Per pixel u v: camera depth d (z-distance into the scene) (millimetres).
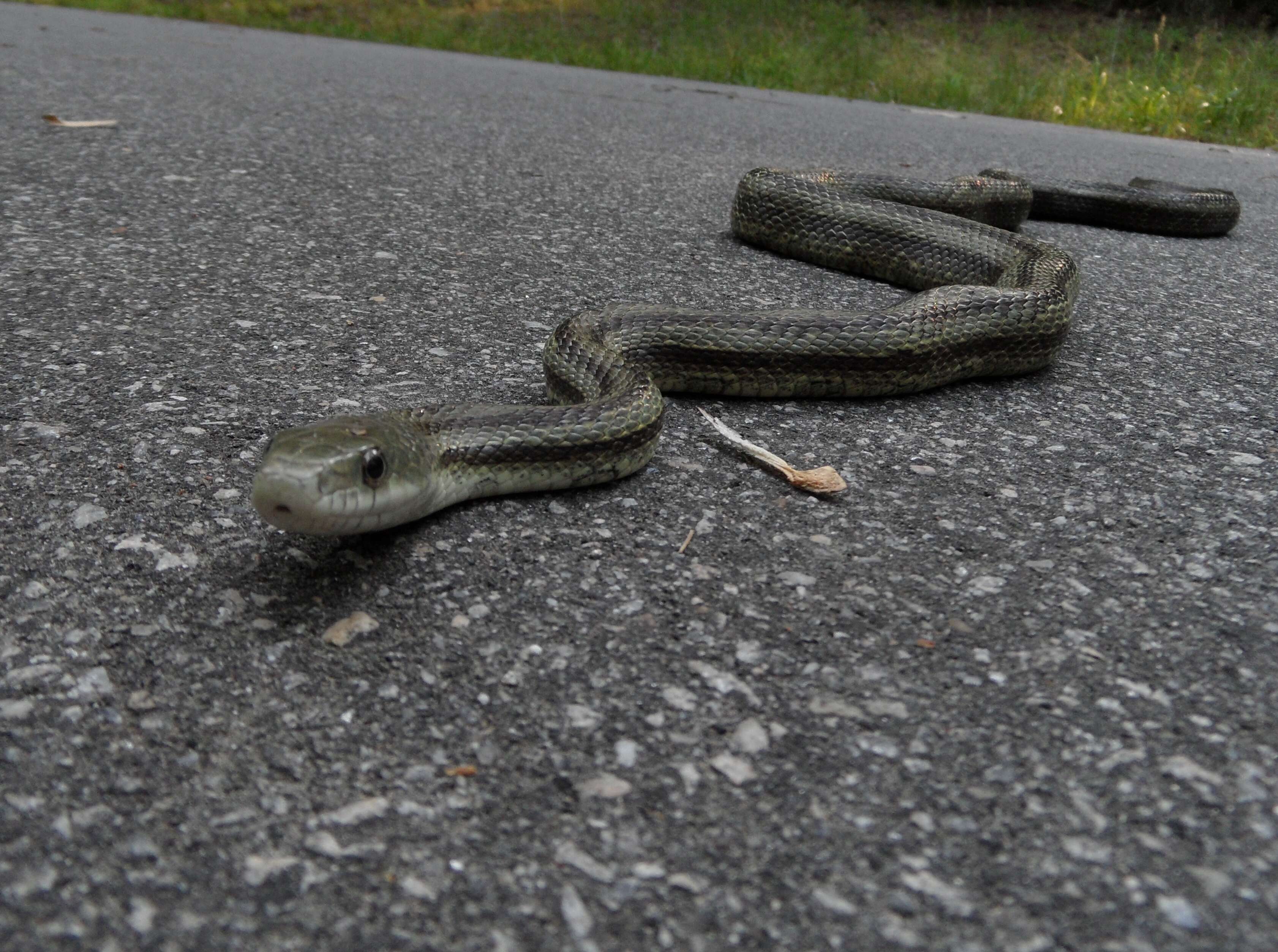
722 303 403
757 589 210
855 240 463
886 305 416
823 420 302
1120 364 354
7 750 160
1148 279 475
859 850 147
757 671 185
